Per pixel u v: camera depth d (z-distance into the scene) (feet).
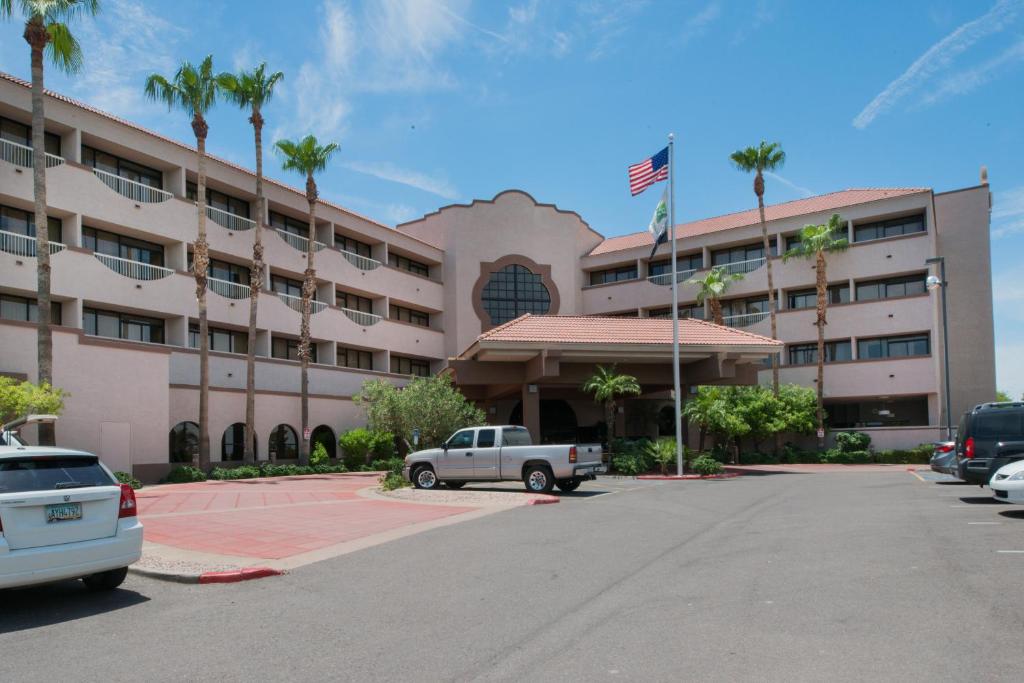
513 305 167.84
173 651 20.36
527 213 171.53
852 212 146.20
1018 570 27.63
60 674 18.48
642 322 113.19
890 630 20.43
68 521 25.80
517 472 66.74
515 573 30.12
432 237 169.27
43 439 69.97
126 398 89.66
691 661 18.33
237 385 115.03
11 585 23.94
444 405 112.57
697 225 174.81
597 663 18.44
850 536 37.27
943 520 42.55
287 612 24.66
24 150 94.79
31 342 81.41
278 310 125.29
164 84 99.35
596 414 155.63
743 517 48.14
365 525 45.85
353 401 126.31
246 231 121.90
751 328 154.71
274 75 112.88
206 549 37.22
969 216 149.18
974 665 17.43
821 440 139.64
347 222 143.13
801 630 20.70
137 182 108.99
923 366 137.08
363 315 143.43
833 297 149.89
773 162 147.13
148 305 104.58
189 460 104.47
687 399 149.18
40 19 70.74
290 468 108.68
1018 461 46.39
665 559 32.65
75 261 95.40
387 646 20.45
